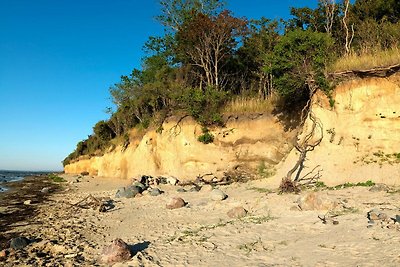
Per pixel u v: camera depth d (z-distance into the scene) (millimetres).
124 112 36812
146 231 10773
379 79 15664
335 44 21156
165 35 37188
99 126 44406
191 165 23469
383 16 24422
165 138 25719
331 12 25625
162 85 28922
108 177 38594
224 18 25469
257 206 12367
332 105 16781
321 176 15266
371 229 8133
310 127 17406
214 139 22969
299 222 9648
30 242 10609
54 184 36344
